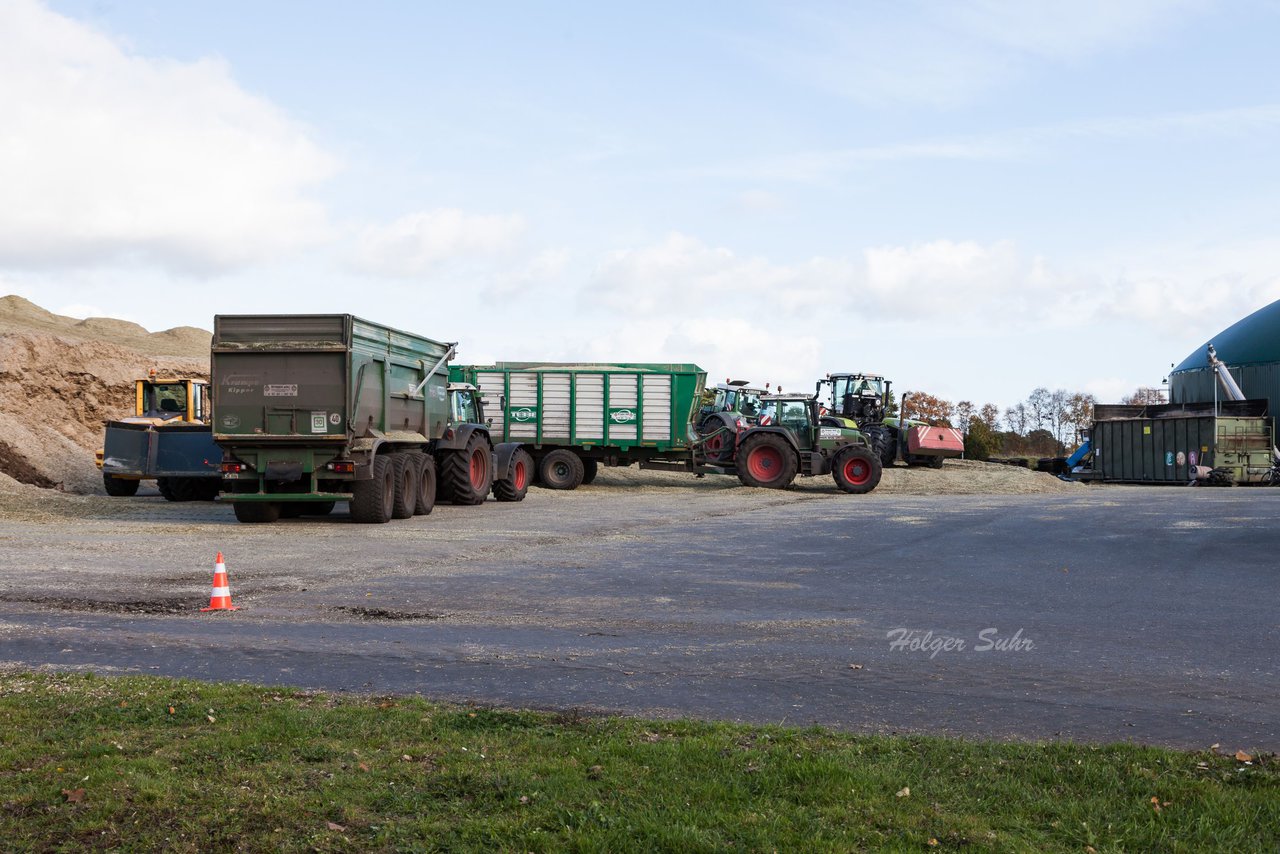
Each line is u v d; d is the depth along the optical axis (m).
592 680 6.82
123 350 32.69
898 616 9.31
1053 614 9.46
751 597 10.30
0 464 23.78
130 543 14.05
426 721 5.66
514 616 9.15
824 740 5.39
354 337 17.14
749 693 6.54
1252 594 10.66
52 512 18.39
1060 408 104.62
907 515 20.12
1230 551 14.21
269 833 4.15
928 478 31.11
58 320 46.75
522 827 4.20
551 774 4.80
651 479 32.06
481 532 16.27
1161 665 7.41
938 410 82.44
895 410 38.84
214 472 21.69
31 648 7.59
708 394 33.53
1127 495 27.62
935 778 4.80
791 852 3.98
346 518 18.61
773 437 28.41
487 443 22.62
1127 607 9.85
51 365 29.84
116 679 6.50
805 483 30.25
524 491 24.34
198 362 34.72
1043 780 4.81
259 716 5.69
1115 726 5.86
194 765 4.87
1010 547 14.75
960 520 18.98
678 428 28.30
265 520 17.59
